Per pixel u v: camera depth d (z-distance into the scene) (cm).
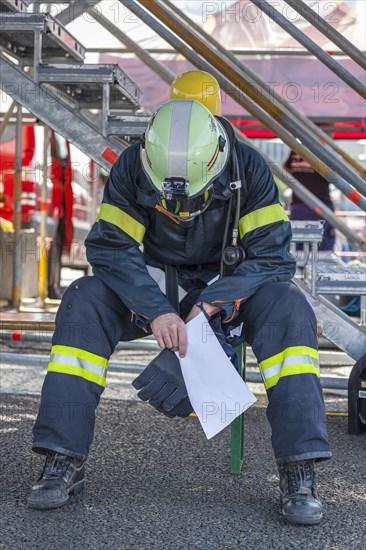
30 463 365
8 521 289
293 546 273
